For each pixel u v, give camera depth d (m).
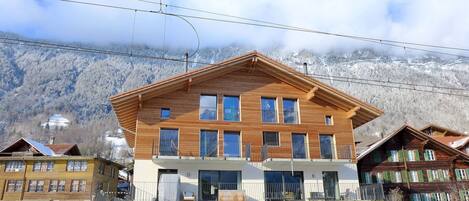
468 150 40.28
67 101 193.88
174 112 23.34
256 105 24.97
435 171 33.66
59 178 42.44
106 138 140.75
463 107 154.62
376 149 33.44
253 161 23.58
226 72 25.12
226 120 24.14
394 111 155.38
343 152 25.16
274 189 23.47
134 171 21.55
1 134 146.12
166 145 22.61
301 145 24.94
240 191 21.34
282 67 25.36
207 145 23.33
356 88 180.50
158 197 20.69
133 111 23.97
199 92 24.28
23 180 42.62
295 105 25.92
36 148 46.00
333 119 26.00
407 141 34.22
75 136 143.50
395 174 32.78
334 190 24.42
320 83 25.38
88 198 41.25
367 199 23.94
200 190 22.44
